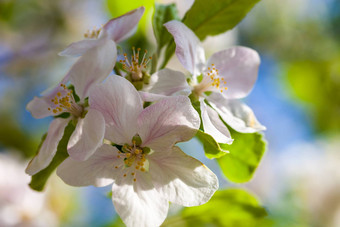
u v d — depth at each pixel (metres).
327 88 0.41
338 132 0.41
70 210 0.37
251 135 0.25
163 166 0.24
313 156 0.39
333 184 0.36
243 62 0.26
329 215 0.35
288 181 0.39
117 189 0.24
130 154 0.24
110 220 0.32
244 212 0.27
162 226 0.27
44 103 0.25
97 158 0.24
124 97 0.23
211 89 0.26
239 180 0.26
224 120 0.25
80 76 0.24
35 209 0.35
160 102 0.23
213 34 0.26
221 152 0.24
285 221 0.35
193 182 0.23
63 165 0.23
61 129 0.24
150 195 0.24
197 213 0.27
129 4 0.29
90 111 0.23
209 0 0.26
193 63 0.25
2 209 0.34
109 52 0.24
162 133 0.23
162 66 0.25
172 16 0.26
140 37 0.30
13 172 0.35
